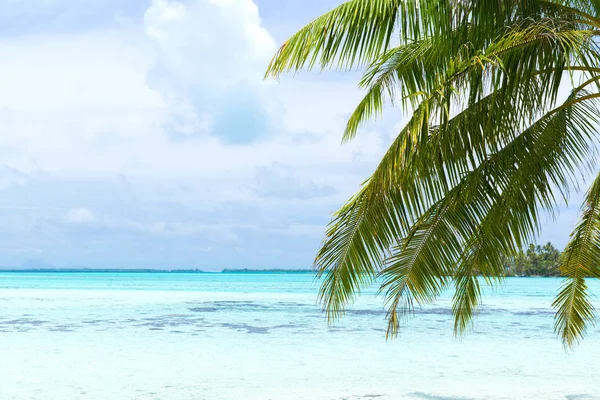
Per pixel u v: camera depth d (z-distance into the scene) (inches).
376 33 240.5
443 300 1448.1
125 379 431.5
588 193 285.7
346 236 265.4
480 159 243.6
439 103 218.2
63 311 1072.2
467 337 703.1
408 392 387.2
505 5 228.4
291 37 248.7
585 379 437.4
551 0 271.9
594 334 740.0
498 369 480.1
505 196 255.4
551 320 927.0
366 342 649.0
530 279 4060.0
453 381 428.8
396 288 269.0
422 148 237.3
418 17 236.7
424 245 266.5
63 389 394.0
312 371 468.8
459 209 261.6
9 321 876.6
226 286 2647.6
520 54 214.5
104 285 2689.5
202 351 575.8
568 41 202.7
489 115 225.3
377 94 285.4
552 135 257.4
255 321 892.0
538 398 370.0
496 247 262.5
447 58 251.8
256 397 370.6
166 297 1603.1
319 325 836.6
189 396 374.6
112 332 733.9
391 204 258.1
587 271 282.8
